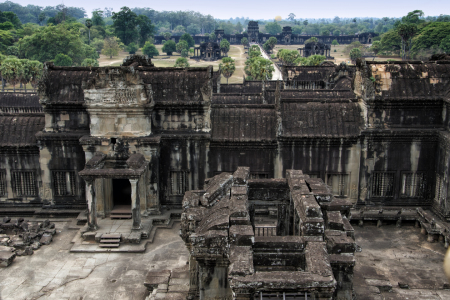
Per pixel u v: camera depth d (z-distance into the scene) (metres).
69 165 33.81
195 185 34.12
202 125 33.44
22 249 29.25
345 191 34.19
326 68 69.88
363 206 34.00
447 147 31.11
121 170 29.75
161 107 33.16
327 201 19.98
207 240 17.09
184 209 20.92
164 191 34.28
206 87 32.81
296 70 69.69
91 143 32.19
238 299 14.60
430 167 33.41
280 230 23.45
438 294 23.56
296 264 16.84
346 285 17.73
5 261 27.19
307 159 33.47
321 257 15.55
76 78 33.78
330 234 18.34
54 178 34.25
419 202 34.09
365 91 32.44
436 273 26.14
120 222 32.25
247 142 33.16
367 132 32.47
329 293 14.50
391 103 32.47
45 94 32.91
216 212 18.66
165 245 30.14
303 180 21.47
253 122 34.03
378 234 31.69
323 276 14.55
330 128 33.06
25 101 61.72
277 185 22.61
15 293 24.59
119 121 32.22
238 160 33.81
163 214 33.56
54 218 34.16
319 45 174.75
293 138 32.66
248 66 114.25
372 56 181.62
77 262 27.94
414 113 32.94
